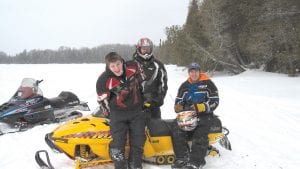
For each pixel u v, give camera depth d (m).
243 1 24.44
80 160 5.21
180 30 28.12
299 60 21.36
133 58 6.29
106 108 5.19
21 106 8.40
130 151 5.26
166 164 5.64
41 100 8.67
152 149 5.48
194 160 5.31
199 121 5.45
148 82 6.16
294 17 21.94
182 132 5.48
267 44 22.38
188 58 28.81
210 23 25.17
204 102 5.66
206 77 5.86
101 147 5.23
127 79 5.07
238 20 25.31
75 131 5.26
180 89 5.95
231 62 26.83
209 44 27.70
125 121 5.12
